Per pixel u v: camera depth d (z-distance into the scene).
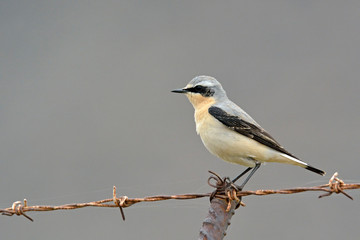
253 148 9.33
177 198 7.50
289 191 7.22
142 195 14.73
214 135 9.57
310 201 14.27
